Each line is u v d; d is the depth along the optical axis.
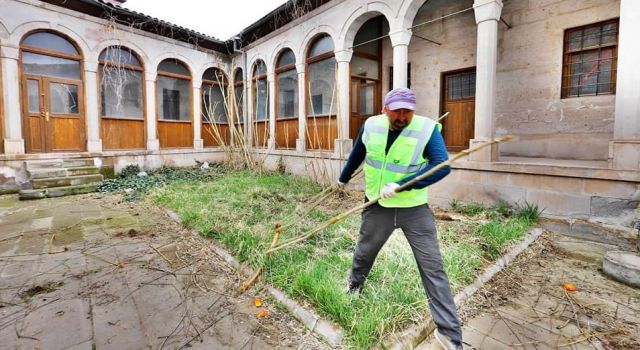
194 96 11.59
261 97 11.35
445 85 8.12
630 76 4.04
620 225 4.16
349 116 7.94
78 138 8.97
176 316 2.60
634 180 4.00
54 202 6.81
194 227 4.71
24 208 6.27
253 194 6.52
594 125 5.74
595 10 5.60
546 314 2.66
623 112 4.12
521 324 2.53
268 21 9.97
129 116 10.16
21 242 4.32
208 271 3.41
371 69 8.95
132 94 10.20
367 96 9.04
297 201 6.18
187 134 11.66
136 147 10.32
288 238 3.96
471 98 7.70
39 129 8.29
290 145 9.92
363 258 2.53
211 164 11.83
